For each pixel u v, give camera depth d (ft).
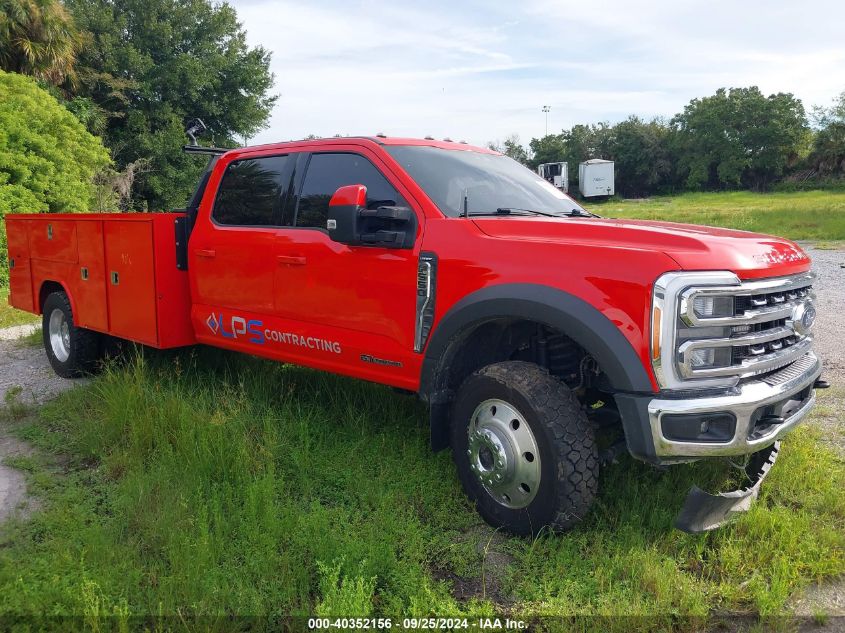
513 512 11.01
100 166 60.13
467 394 11.51
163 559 10.12
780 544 10.53
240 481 12.32
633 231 10.78
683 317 9.55
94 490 12.71
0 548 10.55
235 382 17.79
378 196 13.44
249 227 15.64
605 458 11.12
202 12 110.73
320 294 13.99
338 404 16.24
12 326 30.35
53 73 81.20
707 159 237.25
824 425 16.20
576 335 10.18
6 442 15.34
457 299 11.69
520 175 15.51
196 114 113.39
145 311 17.19
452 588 9.84
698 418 9.55
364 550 10.19
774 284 10.43
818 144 226.38
